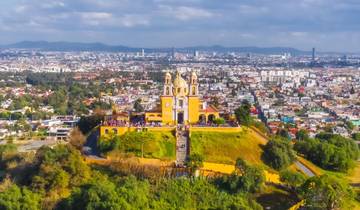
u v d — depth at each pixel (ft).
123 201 577.02
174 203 628.28
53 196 629.10
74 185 653.30
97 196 584.81
